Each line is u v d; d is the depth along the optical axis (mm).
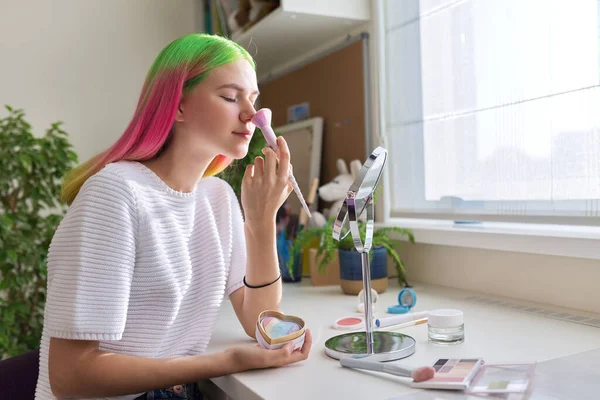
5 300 2059
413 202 1734
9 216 1940
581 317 1142
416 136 1703
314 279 1706
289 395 777
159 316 968
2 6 2217
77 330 819
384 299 1440
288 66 2377
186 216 1017
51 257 875
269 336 947
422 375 780
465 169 1521
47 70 2289
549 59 1256
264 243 1118
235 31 2166
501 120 1396
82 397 860
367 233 945
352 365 880
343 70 1983
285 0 1723
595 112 1157
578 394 702
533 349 928
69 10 2328
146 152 980
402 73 1752
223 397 997
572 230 1229
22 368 1083
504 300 1350
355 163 1832
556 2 1230
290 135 2273
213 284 1070
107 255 856
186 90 971
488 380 773
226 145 987
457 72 1530
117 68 2420
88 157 2363
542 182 1297
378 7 1825
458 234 1466
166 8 2516
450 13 1544
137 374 850
